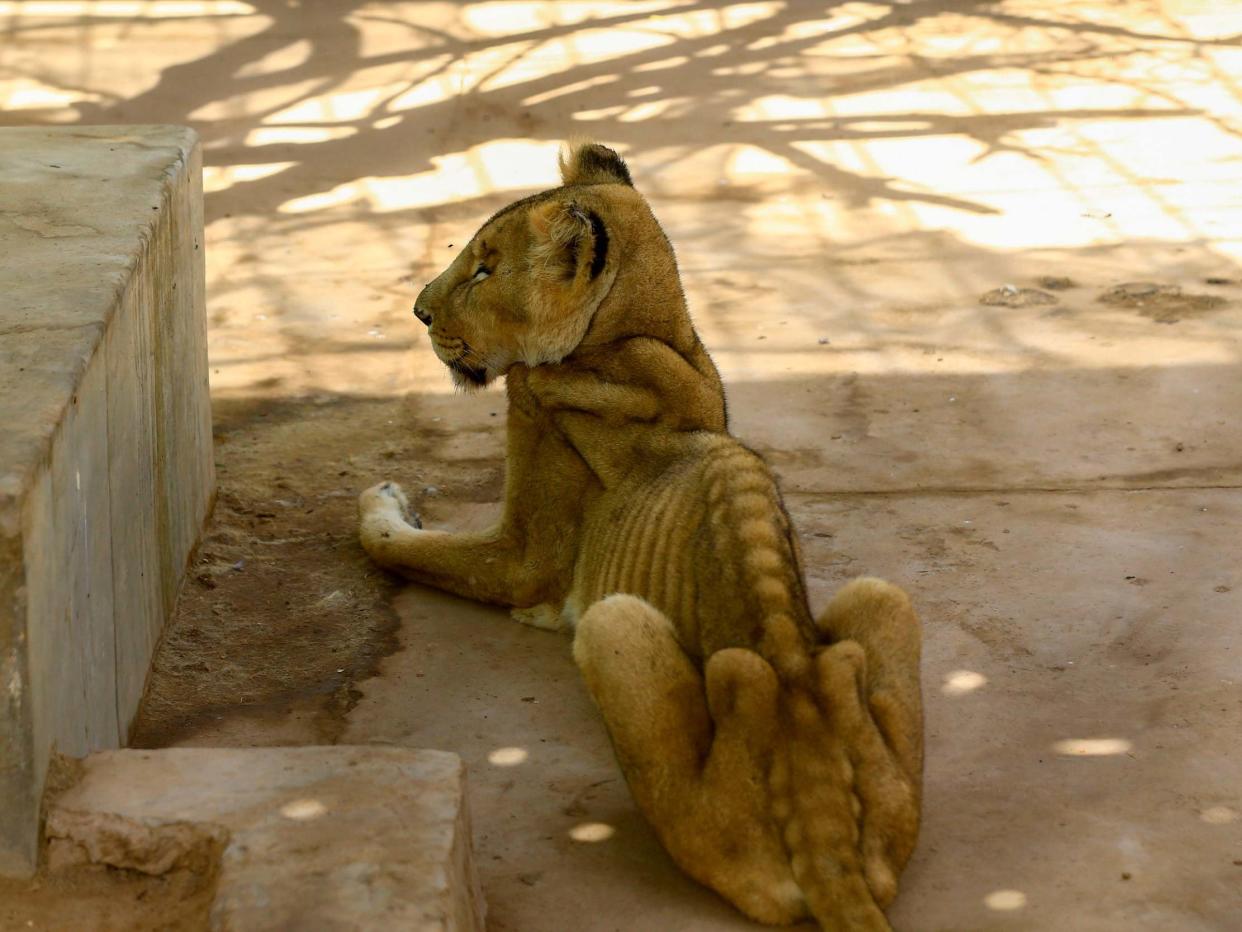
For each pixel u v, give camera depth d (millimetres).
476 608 5598
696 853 3863
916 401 7270
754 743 3793
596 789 4496
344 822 3533
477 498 6469
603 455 5086
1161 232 9562
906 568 5758
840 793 3707
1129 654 5129
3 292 4465
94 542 4137
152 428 5070
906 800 3789
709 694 3857
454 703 4980
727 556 4199
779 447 6836
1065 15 14320
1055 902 3939
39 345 4082
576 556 5254
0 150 5957
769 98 12328
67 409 3795
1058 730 4711
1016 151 11164
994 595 5535
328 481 6629
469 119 11922
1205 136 11391
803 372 7645
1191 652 5121
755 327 8250
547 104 12195
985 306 8453
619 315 5094
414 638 5383
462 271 5285
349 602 5637
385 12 14203
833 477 6535
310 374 7750
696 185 10625
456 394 7523
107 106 12148
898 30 13930
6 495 3334
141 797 3635
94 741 4109
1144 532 5961
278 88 12523
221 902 3287
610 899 3979
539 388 5199
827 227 9820
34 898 3510
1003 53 13344
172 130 6305
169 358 5395
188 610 5535
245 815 3566
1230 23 14016
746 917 3879
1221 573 5633
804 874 3656
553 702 4984
